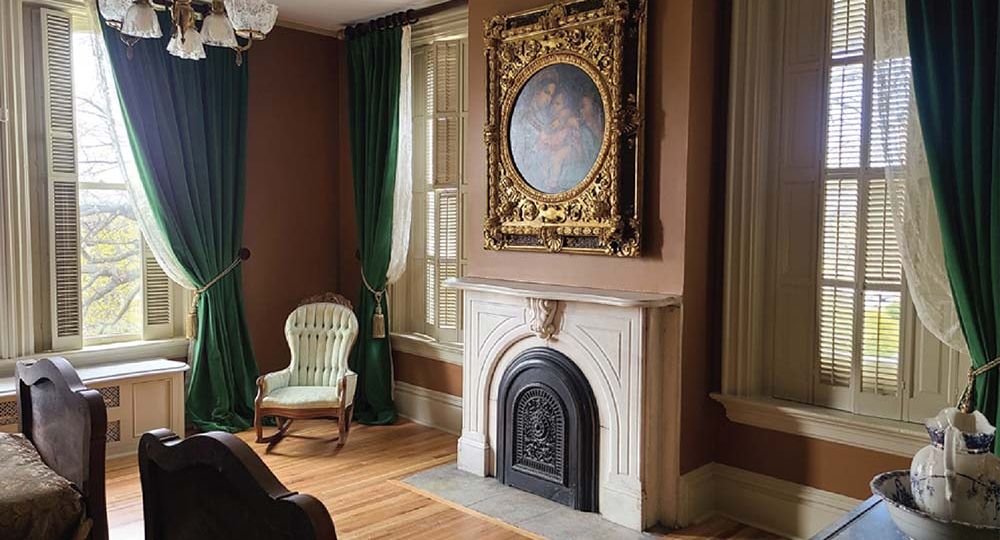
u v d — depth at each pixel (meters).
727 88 3.48
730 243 3.50
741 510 3.58
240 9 2.60
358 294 5.53
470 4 4.22
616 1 3.44
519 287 3.80
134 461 4.28
